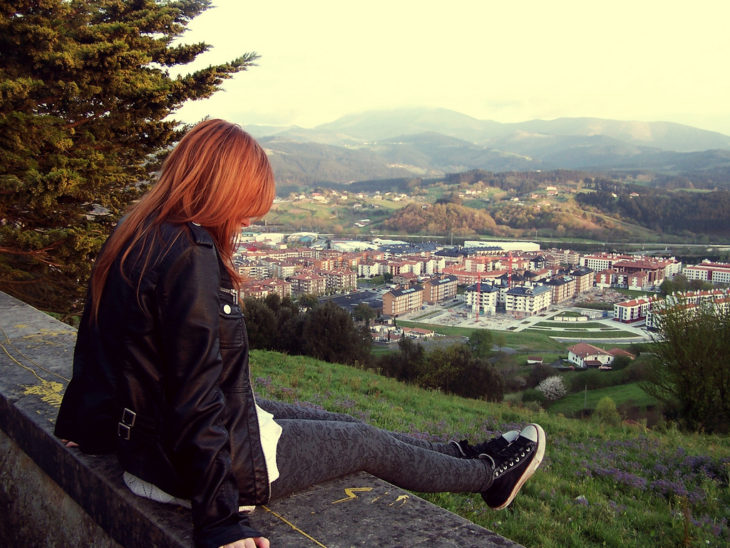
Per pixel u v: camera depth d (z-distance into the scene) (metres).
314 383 11.16
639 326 107.62
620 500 5.31
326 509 1.50
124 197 8.09
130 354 1.33
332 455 1.58
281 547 1.32
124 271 1.33
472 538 1.38
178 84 7.68
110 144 7.95
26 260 8.01
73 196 7.08
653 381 14.51
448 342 79.75
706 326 12.66
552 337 95.88
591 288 152.00
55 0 6.95
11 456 2.19
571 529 4.38
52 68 6.75
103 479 1.57
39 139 6.74
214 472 1.23
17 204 6.81
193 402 1.24
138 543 1.42
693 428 12.59
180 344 1.26
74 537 1.78
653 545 4.30
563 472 6.03
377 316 110.31
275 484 1.47
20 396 2.21
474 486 1.94
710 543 4.36
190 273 1.28
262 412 1.52
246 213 1.48
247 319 24.61
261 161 1.48
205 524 1.21
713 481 5.96
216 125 1.49
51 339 3.08
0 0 6.43
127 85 7.30
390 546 1.33
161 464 1.34
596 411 21.16
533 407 13.94
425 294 135.75
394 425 7.50
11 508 2.17
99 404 1.45
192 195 1.40
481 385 26.92
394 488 1.63
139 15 8.95
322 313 24.55
